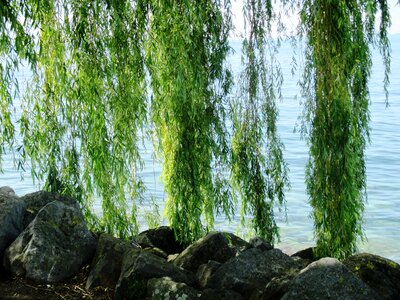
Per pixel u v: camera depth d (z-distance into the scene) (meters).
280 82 6.70
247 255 5.30
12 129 6.22
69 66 6.18
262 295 4.84
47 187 6.64
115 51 6.18
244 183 6.79
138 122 6.48
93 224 6.74
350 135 6.12
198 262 5.91
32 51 5.94
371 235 10.58
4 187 6.80
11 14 5.58
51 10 6.04
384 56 6.55
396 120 25.98
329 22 6.05
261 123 6.73
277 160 6.83
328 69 6.07
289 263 5.29
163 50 6.11
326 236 6.45
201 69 6.15
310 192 6.46
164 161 7.02
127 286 5.13
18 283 5.46
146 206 11.70
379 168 16.33
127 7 6.20
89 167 6.50
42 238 5.68
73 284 5.52
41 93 6.32
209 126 6.48
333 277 4.49
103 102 6.22
